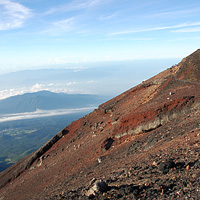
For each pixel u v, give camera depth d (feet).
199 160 33.83
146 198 28.96
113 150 93.20
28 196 102.83
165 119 83.05
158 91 132.98
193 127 57.36
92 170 76.74
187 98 81.87
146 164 44.42
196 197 24.59
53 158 159.74
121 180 39.81
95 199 32.99
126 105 154.92
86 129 173.37
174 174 32.94
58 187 77.25
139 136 89.56
